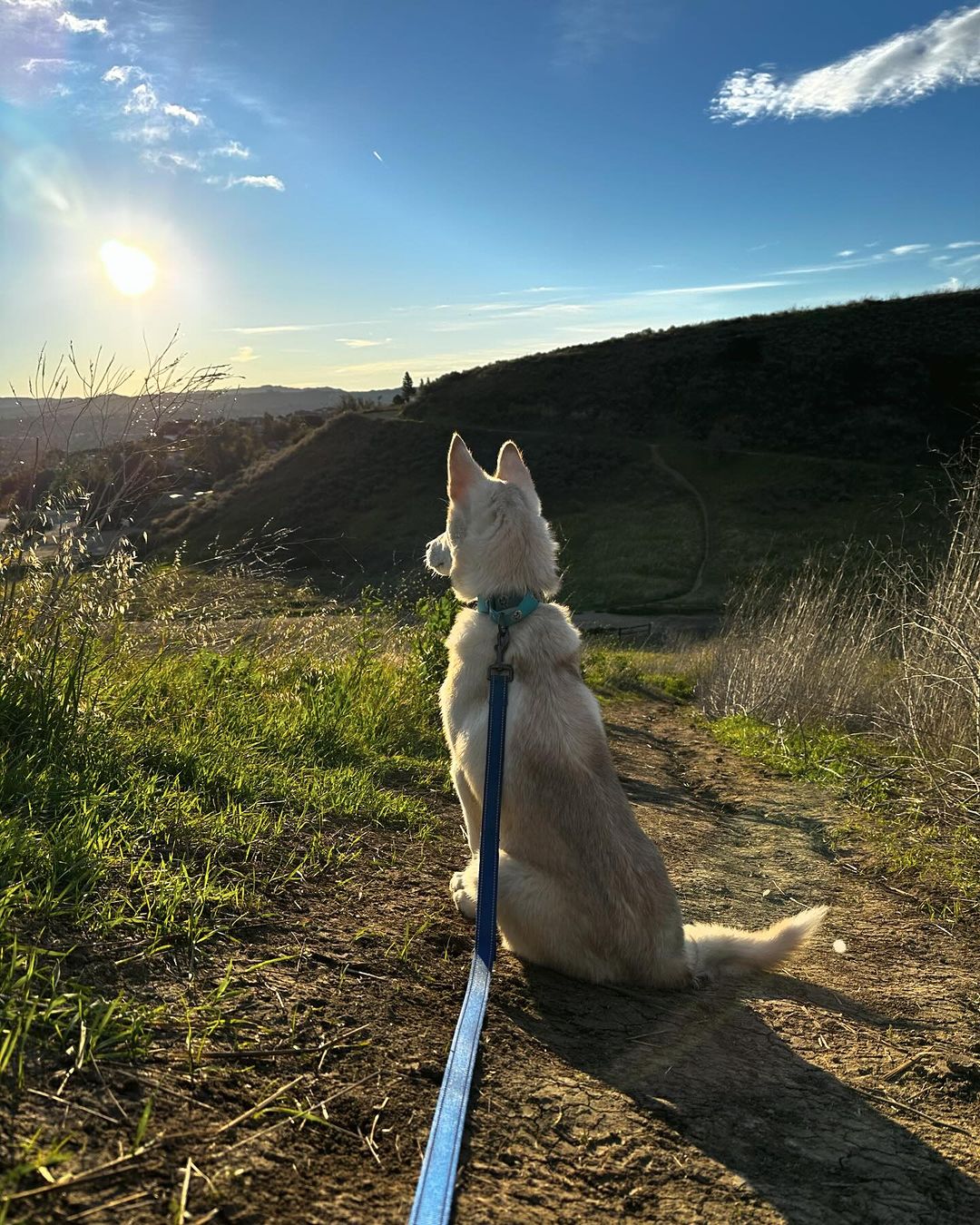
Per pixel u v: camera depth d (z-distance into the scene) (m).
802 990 3.19
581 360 68.25
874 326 62.31
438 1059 2.20
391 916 3.06
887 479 47.84
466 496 3.39
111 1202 1.44
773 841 5.33
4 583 3.98
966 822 5.04
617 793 3.08
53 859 2.52
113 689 4.33
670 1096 2.27
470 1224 1.61
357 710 5.98
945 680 6.14
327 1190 1.62
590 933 2.90
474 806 3.24
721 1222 1.78
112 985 2.10
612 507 51.31
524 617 3.19
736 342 63.91
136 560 4.29
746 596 13.62
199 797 3.53
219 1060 1.94
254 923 2.66
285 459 56.28
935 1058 2.68
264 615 6.43
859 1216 1.87
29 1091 1.64
